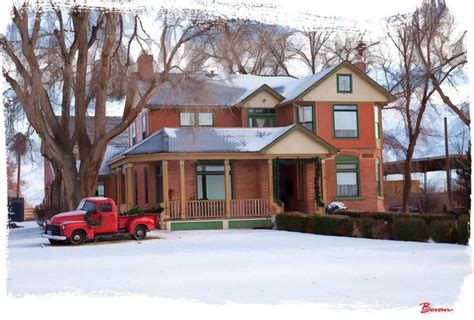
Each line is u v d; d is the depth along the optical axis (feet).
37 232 101.91
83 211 78.02
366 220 80.12
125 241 78.95
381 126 120.06
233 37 120.67
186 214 100.78
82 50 94.58
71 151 95.50
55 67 104.63
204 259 55.01
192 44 95.61
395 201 154.61
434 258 51.93
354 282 39.70
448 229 67.46
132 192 103.09
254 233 90.79
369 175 114.83
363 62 135.64
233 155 102.68
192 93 98.43
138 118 122.42
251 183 109.40
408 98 128.06
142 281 41.55
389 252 58.08
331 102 113.39
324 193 107.24
